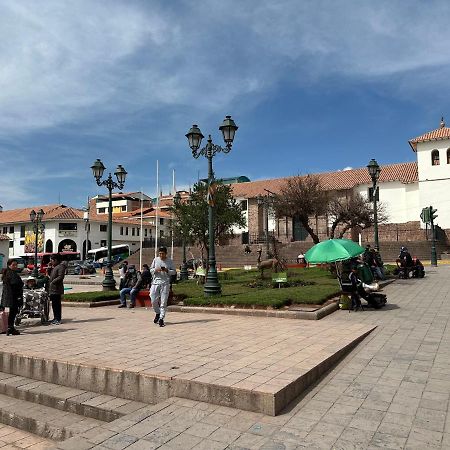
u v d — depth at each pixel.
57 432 4.89
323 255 11.32
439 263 30.33
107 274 18.61
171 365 5.66
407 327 8.68
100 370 5.64
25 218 60.19
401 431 3.93
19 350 6.89
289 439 3.82
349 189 45.25
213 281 13.09
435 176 41.22
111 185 19.02
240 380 4.91
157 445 3.76
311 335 7.69
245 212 50.50
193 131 13.64
